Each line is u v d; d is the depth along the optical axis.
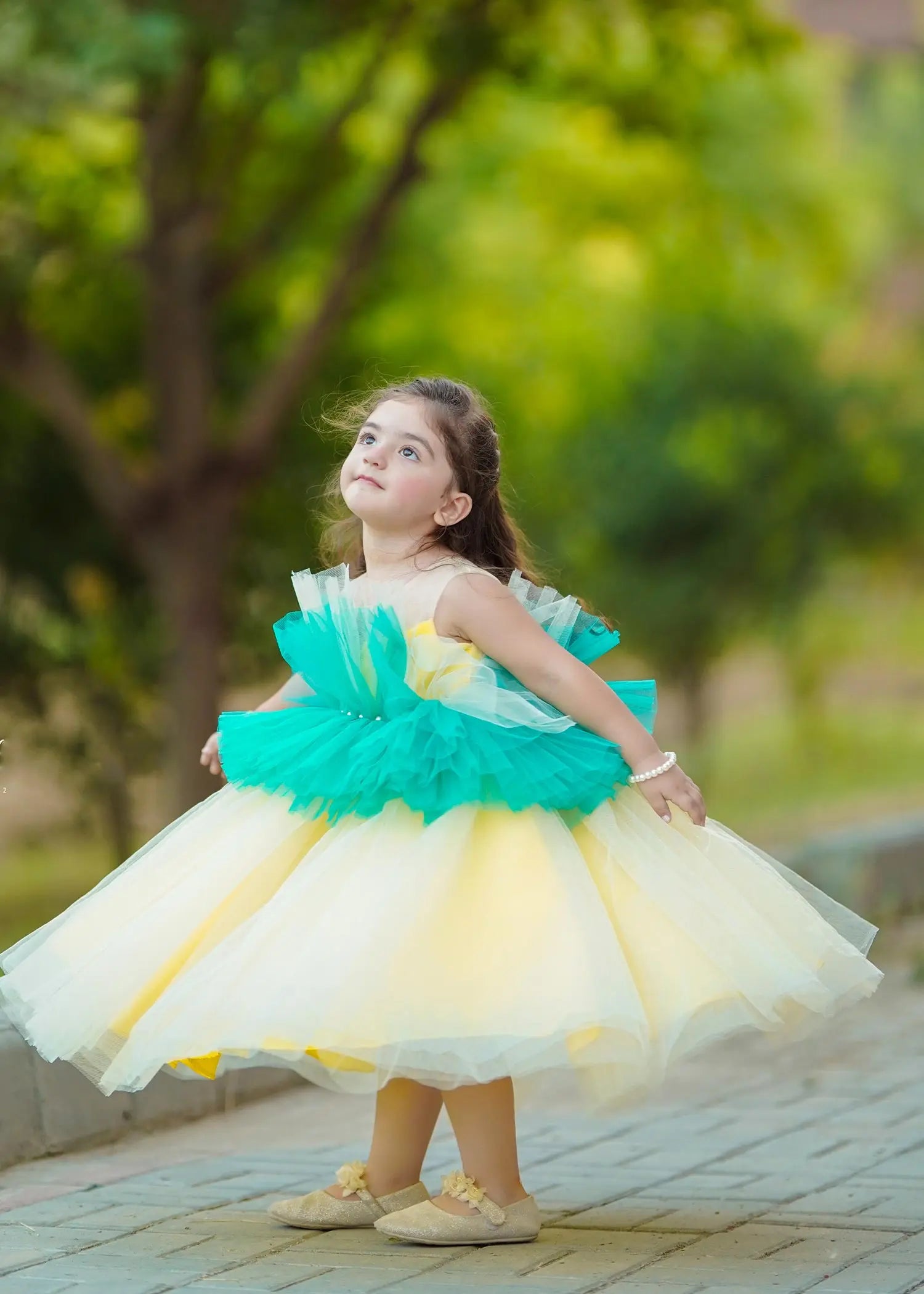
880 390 21.12
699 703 21.88
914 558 22.45
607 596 20.42
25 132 11.61
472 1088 4.02
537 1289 3.63
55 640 15.09
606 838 3.90
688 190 16.48
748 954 3.75
